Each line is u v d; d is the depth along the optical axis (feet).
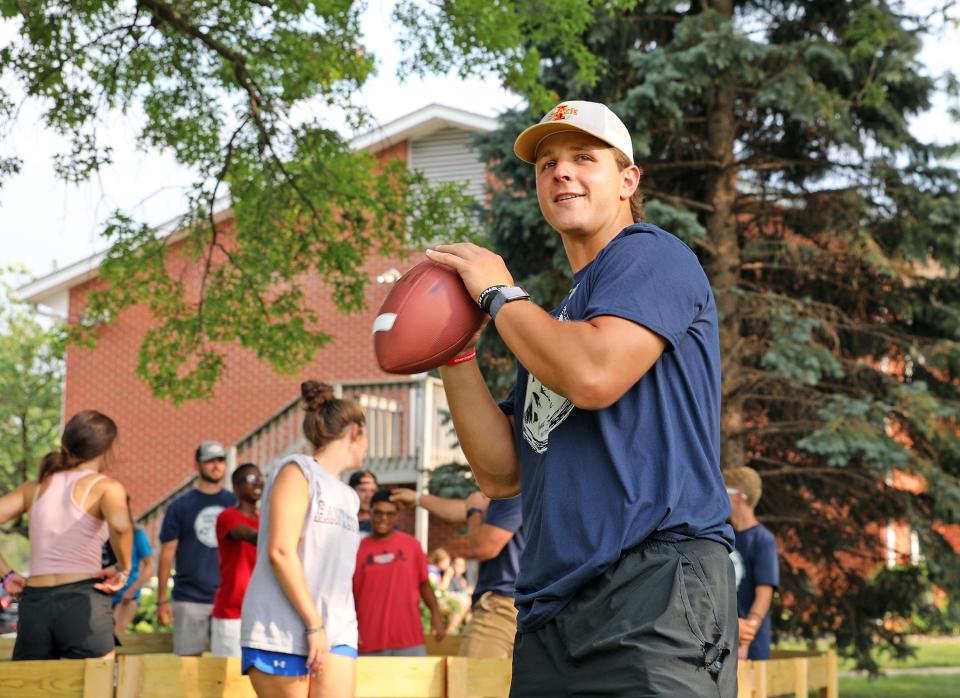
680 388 7.44
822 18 44.60
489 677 17.43
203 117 38.78
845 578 44.70
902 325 45.21
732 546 7.56
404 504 22.74
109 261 39.52
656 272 7.27
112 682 15.15
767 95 40.75
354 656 15.39
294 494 14.97
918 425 41.14
